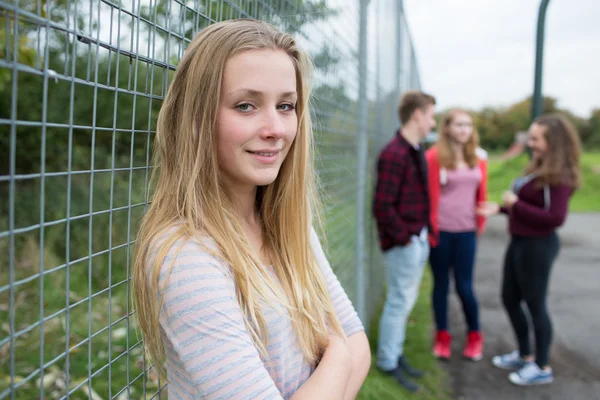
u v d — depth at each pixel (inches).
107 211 37.1
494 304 193.0
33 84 141.4
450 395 121.3
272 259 44.6
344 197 102.8
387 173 118.1
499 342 154.5
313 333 44.3
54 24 30.2
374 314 155.9
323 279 48.8
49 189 162.4
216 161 38.2
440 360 140.5
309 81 43.3
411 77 257.6
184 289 33.3
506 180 601.9
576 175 119.1
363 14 111.2
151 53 42.1
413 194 119.5
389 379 121.7
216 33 37.4
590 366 139.0
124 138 159.0
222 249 36.4
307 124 44.7
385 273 196.7
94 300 137.6
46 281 142.9
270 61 37.8
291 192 44.8
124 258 158.9
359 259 117.0
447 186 134.1
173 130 38.7
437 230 134.6
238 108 37.4
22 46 61.5
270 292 39.4
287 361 40.1
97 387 97.7
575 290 214.5
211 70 36.7
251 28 38.5
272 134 37.8
